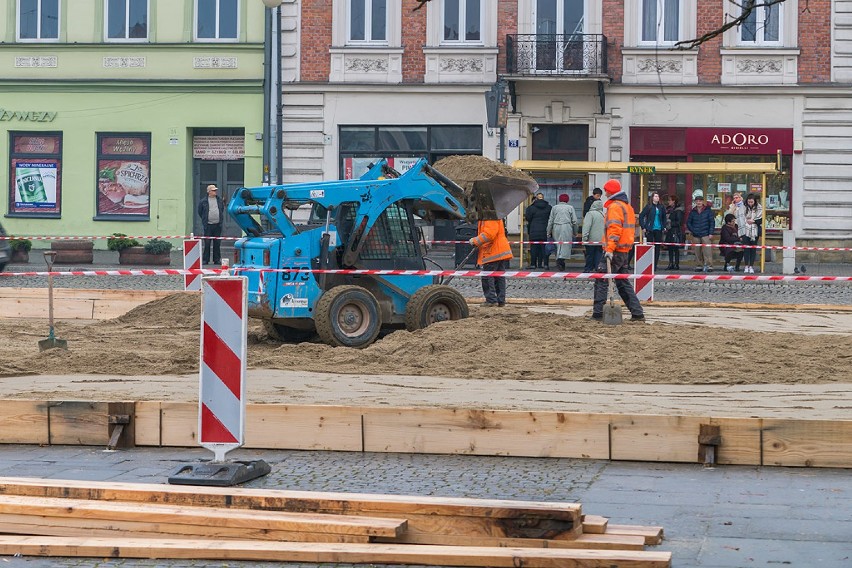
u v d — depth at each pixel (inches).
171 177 1748.3
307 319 745.6
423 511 332.8
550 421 449.1
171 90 1740.9
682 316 953.5
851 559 320.8
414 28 1699.1
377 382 591.2
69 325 892.0
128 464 444.8
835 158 1649.9
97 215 1765.5
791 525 355.9
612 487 404.2
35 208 1776.6
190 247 1065.5
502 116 1524.4
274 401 527.2
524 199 957.8
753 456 434.9
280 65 1633.9
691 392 559.8
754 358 666.2
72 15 1754.4
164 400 526.3
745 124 1660.9
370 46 1705.2
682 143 1670.8
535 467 435.8
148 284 1242.0
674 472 427.5
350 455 457.4
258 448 466.9
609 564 303.3
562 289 1243.8
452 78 1699.1
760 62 1653.5
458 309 772.0
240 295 407.2
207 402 410.3
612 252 820.6
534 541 323.3
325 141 1712.6
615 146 1679.4
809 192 1653.5
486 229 953.5
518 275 772.6
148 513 340.5
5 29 1766.7
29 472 430.0
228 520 335.0
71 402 479.5
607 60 1675.7
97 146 1761.8
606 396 544.7
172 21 1740.9
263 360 662.5
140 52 1743.4
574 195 1614.2
